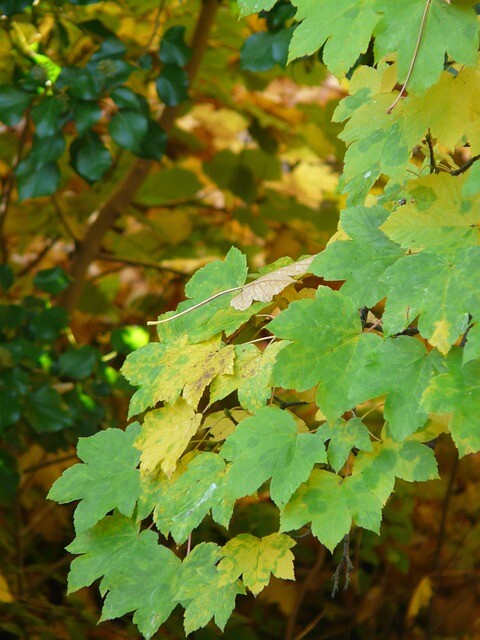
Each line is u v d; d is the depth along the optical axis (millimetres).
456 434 1181
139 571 1345
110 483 1391
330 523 1249
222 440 1412
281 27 2008
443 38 1222
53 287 2541
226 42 2896
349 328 1268
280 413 1282
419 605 2775
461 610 2984
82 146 2121
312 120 3205
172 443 1337
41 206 3100
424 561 3016
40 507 2922
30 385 2365
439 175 1265
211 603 1296
